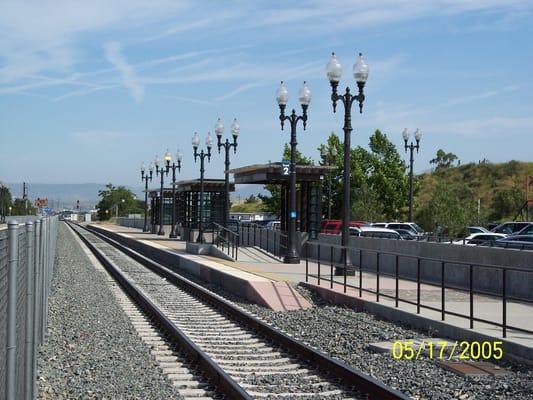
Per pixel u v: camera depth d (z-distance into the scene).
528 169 103.12
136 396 9.62
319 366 11.59
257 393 9.77
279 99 30.23
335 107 24.09
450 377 10.83
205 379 10.79
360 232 43.94
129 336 15.00
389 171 69.44
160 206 69.31
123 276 28.23
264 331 15.09
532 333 11.77
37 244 11.18
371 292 18.81
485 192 99.62
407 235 44.91
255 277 23.95
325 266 29.34
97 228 108.81
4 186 119.06
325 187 69.12
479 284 21.02
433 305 17.03
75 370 11.40
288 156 71.19
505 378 10.58
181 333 13.88
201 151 45.31
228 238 40.28
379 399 9.28
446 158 125.44
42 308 13.65
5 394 6.37
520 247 30.08
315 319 17.44
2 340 6.80
